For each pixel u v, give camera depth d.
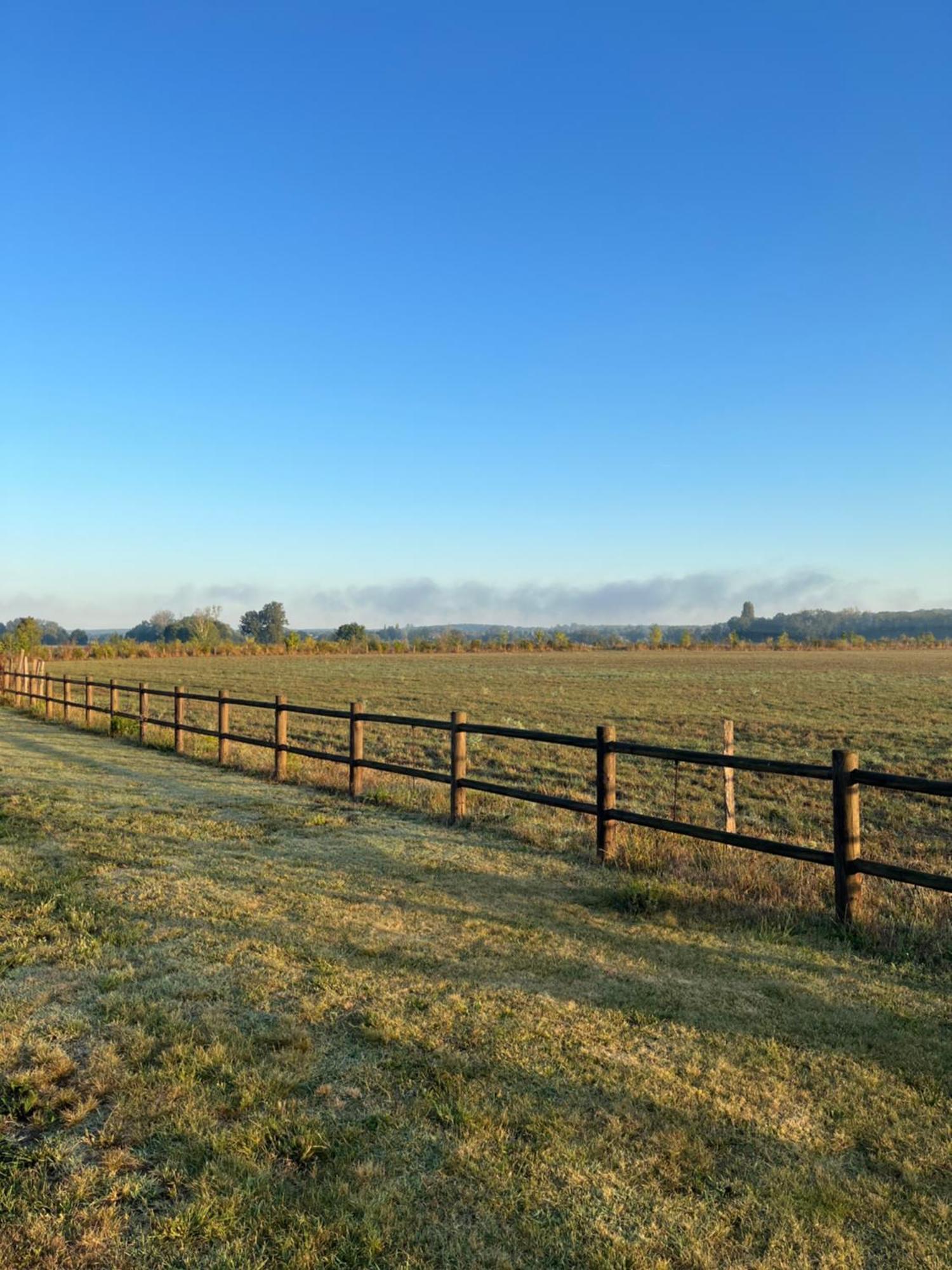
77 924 5.54
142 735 16.50
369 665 60.62
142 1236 2.60
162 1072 3.57
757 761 6.23
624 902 6.11
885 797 12.46
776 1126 3.24
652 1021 4.16
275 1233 2.61
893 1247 2.59
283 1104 3.34
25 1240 2.58
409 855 7.60
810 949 5.27
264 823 8.91
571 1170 2.94
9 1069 3.64
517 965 4.91
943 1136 3.18
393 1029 4.01
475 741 19.33
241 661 67.62
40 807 9.54
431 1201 2.77
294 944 5.20
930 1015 4.29
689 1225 2.67
